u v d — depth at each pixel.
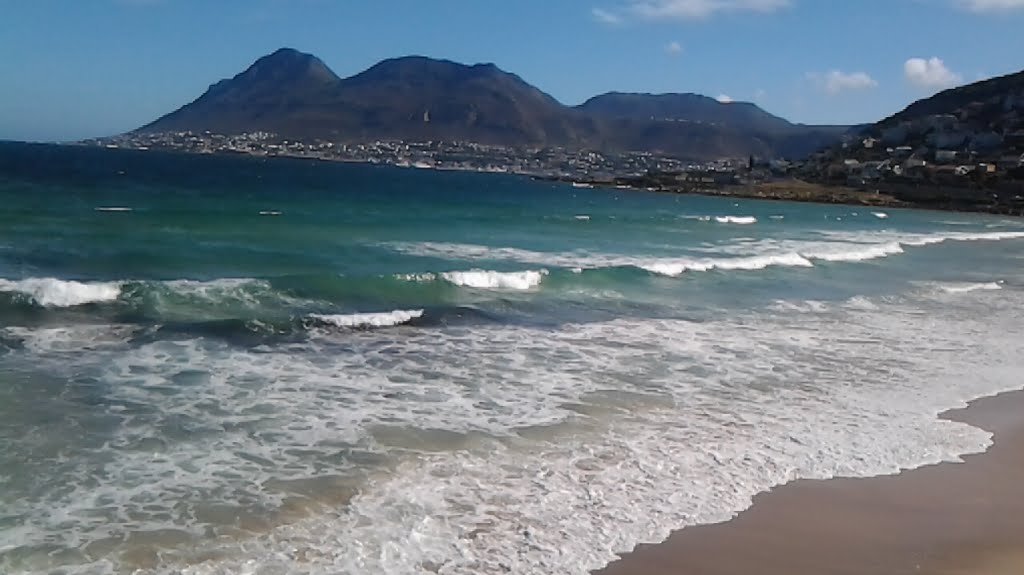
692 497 7.82
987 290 23.64
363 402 10.20
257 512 6.99
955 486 8.51
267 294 16.28
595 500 7.62
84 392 9.80
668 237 35.50
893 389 12.17
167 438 8.55
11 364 10.67
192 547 6.33
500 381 11.48
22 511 6.74
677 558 6.63
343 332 13.83
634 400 10.91
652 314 17.00
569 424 9.78
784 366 13.19
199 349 12.10
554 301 17.81
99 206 35.19
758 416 10.48
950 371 13.48
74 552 6.16
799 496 8.02
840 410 10.95
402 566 6.19
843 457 9.16
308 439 8.79
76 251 20.94
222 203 42.56
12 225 25.67
